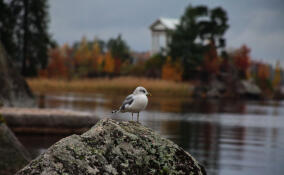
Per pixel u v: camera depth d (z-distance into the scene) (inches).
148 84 2247.8
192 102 1923.0
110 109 1255.5
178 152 228.5
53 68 2979.8
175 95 2251.5
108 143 218.5
